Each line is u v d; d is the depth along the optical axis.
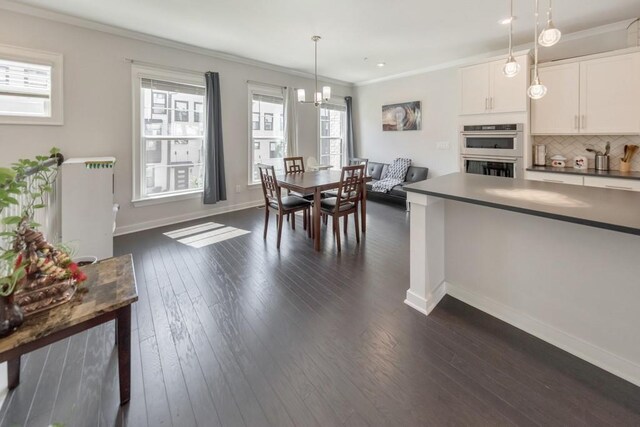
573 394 1.51
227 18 3.55
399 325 2.10
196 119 4.79
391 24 3.72
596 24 3.74
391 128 6.50
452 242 2.40
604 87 3.51
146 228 4.41
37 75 3.40
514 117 4.11
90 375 1.64
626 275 1.58
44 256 1.35
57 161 2.91
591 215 1.43
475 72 4.38
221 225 4.57
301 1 3.15
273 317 2.21
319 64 5.49
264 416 1.41
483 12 3.42
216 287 2.66
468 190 2.09
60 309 1.29
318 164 6.26
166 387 1.57
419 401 1.48
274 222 4.73
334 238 3.95
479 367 1.70
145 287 2.65
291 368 1.71
